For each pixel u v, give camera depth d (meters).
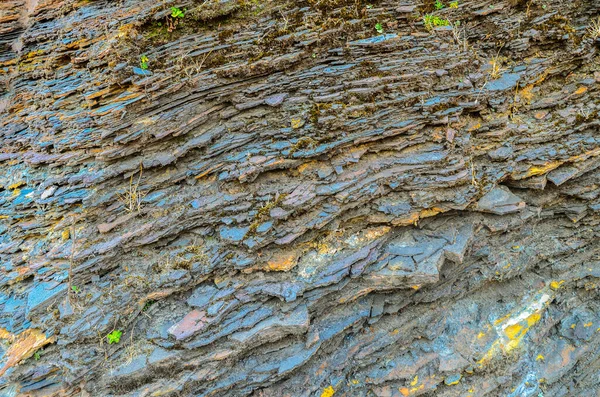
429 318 1.90
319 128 1.75
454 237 1.83
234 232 1.72
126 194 1.76
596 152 1.88
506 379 1.88
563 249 2.00
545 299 2.00
